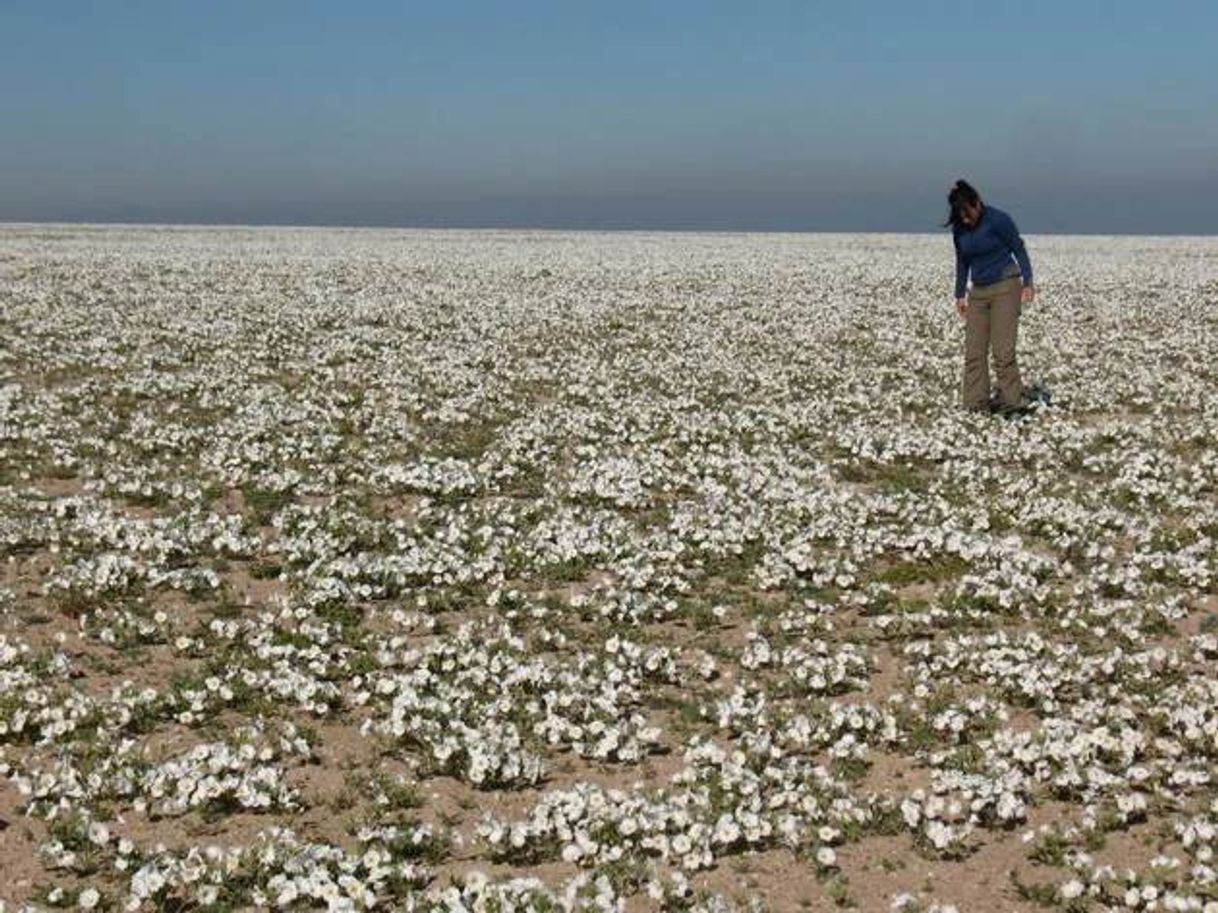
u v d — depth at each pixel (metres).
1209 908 6.05
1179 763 7.73
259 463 15.18
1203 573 11.20
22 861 6.71
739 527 12.58
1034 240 76.50
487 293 35.50
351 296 33.94
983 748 8.00
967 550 11.84
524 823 7.01
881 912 6.35
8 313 28.06
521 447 16.14
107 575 10.73
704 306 32.56
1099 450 16.34
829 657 9.58
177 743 8.16
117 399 18.89
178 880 6.46
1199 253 56.66
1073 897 6.36
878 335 27.00
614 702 8.73
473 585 11.23
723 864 6.82
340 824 7.23
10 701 8.38
